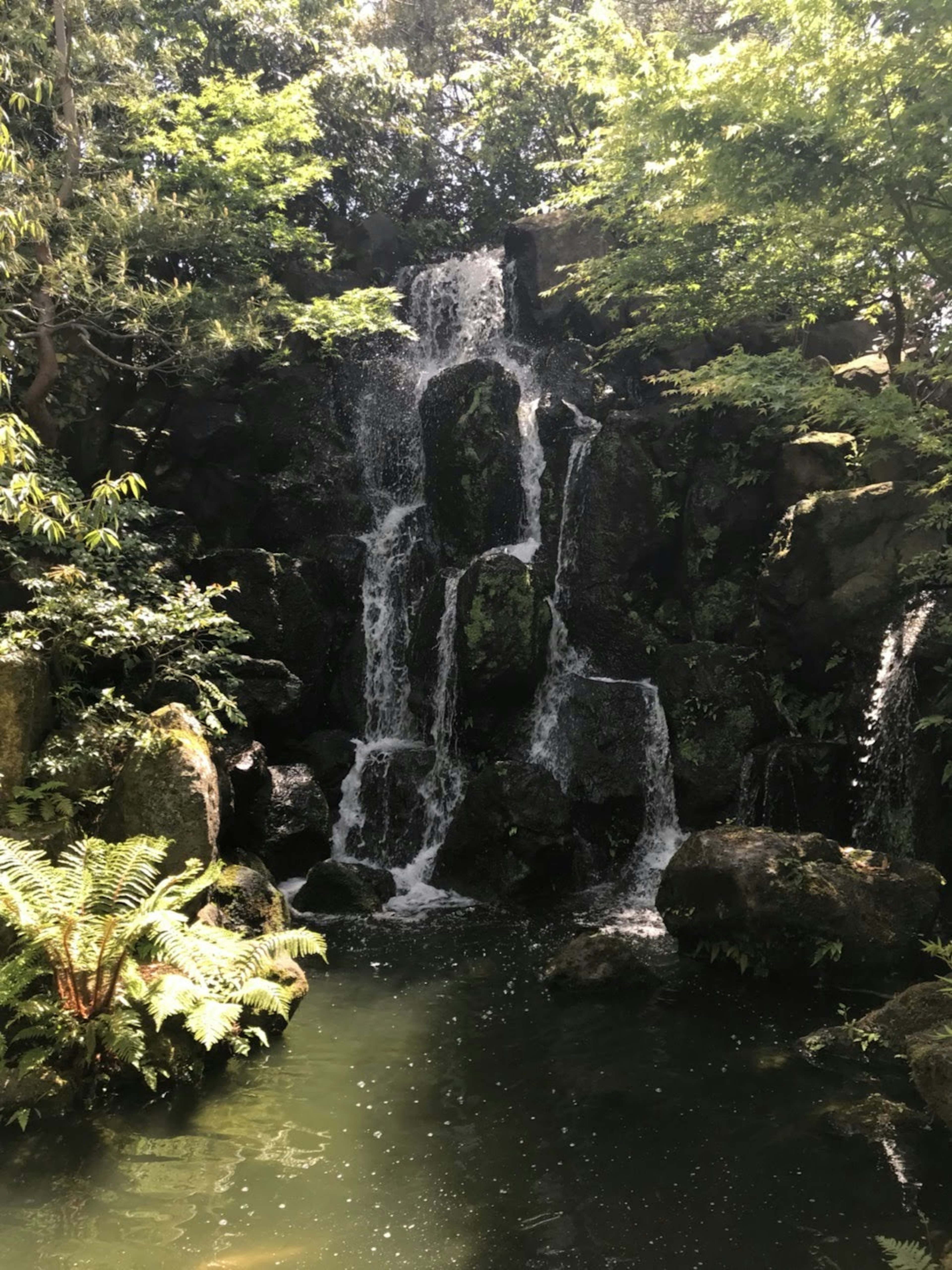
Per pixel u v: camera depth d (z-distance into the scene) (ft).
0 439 22.99
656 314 48.60
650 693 41.60
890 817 33.96
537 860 35.94
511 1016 24.56
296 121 54.90
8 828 25.00
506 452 49.01
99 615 30.94
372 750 44.32
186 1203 16.05
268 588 45.57
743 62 33.78
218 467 52.85
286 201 67.36
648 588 45.16
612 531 45.11
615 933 31.65
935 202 31.50
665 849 39.22
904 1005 22.57
